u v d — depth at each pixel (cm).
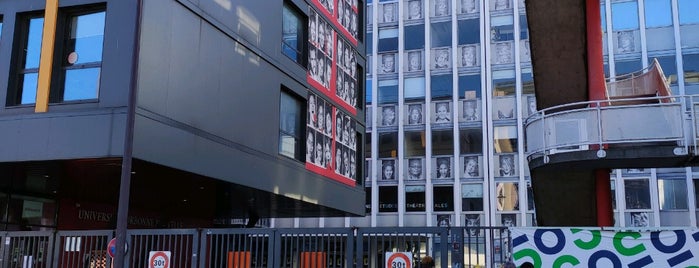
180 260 1284
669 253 1034
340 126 2469
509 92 3869
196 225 2797
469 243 1164
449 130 3953
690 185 3409
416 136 4019
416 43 4144
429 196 3888
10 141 1441
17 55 1521
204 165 1581
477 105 3925
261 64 1895
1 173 1612
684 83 3469
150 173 1557
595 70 1298
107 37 1435
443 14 4125
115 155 1348
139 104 1370
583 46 1320
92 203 2180
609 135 1154
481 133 3878
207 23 1645
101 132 1376
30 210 1927
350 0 2697
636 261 1045
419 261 1166
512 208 3703
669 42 3559
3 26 1530
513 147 3781
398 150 4025
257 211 2539
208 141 1606
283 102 2070
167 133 1452
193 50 1577
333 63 2438
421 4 4188
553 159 1210
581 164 1220
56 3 1500
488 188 3769
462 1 4103
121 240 1092
